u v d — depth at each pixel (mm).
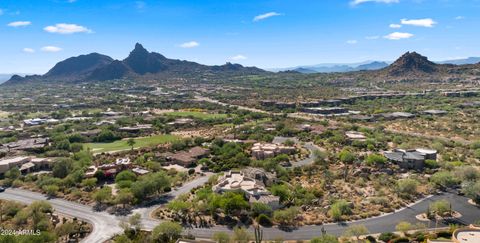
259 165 186625
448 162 185625
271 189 145500
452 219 126875
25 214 125438
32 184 169625
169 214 132125
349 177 169625
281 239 109250
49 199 150625
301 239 113688
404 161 186625
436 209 129750
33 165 197250
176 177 171375
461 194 149375
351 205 136375
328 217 129000
